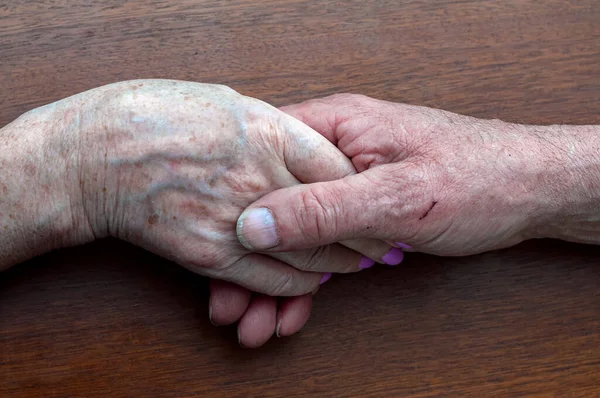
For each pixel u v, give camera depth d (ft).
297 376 1.69
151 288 1.68
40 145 1.58
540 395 1.72
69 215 1.60
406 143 1.63
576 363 1.73
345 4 1.80
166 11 1.76
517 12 1.83
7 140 1.58
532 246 1.75
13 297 1.65
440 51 1.80
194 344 1.68
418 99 1.78
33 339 1.65
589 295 1.75
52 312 1.66
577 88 1.81
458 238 1.63
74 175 1.58
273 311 1.68
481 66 1.81
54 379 1.65
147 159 1.57
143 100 1.59
